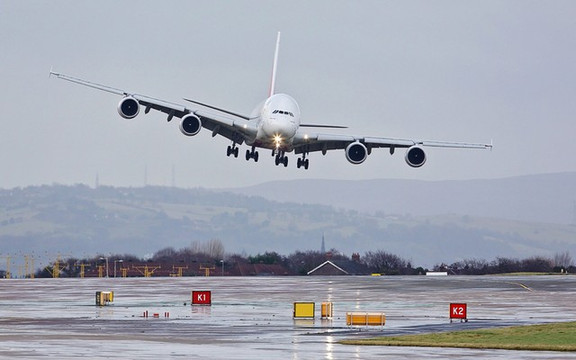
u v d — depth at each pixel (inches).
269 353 6609.3
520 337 7642.7
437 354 6624.0
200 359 6250.0
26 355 6422.2
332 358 6348.4
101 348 6884.8
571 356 6545.3
